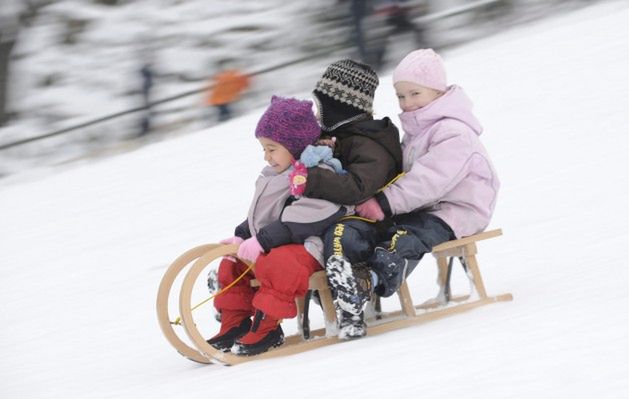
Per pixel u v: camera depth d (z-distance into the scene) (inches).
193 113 1935.3
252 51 2459.4
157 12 2600.9
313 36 2416.3
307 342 486.0
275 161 505.7
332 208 489.7
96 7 2642.7
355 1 1868.8
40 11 2615.7
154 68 1980.8
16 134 2342.5
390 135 515.8
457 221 513.7
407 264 503.8
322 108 517.0
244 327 507.8
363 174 496.4
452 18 1935.3
